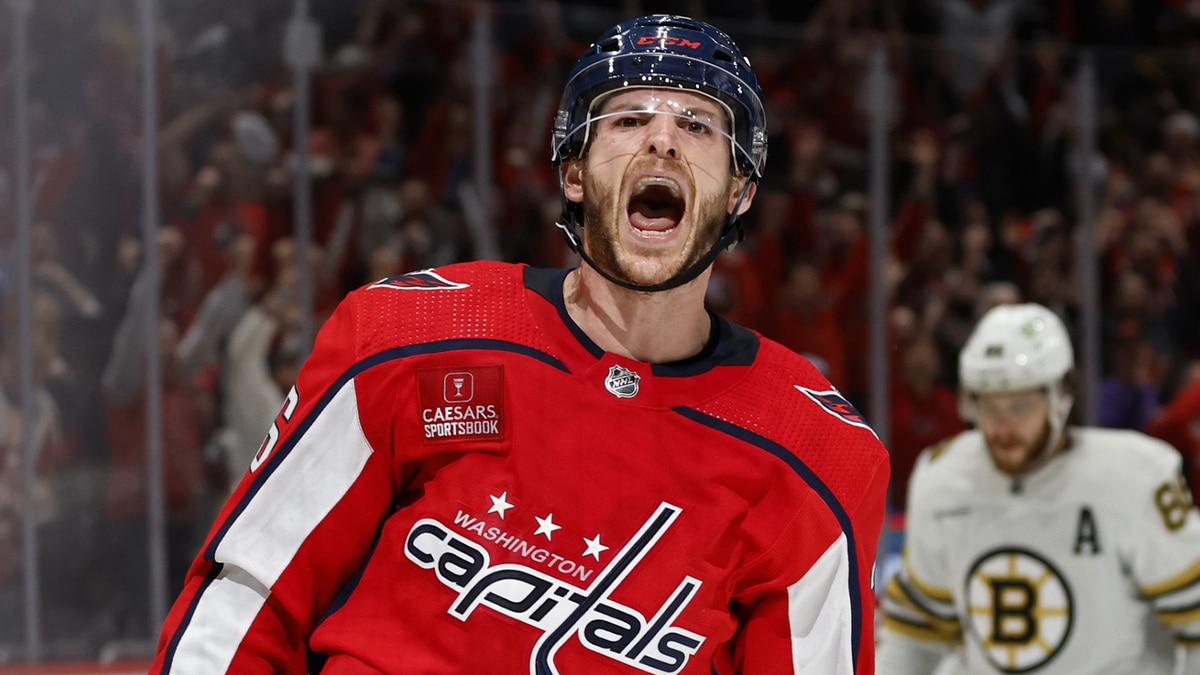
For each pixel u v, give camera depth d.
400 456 2.81
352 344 2.83
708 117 2.87
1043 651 5.82
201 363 8.17
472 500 2.74
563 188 3.00
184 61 8.28
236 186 8.35
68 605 7.88
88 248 8.02
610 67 2.84
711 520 2.76
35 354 7.91
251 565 2.79
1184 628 5.68
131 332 8.05
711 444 2.81
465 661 2.68
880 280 9.30
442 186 9.05
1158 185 10.09
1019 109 9.86
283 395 8.34
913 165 9.58
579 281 2.97
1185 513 5.69
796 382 2.98
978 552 5.91
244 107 8.41
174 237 8.16
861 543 2.95
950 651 6.19
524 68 9.35
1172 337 10.06
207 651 2.79
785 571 2.85
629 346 2.89
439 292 2.90
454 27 9.12
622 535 2.72
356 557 2.85
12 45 7.92
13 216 7.91
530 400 2.78
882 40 9.61
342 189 8.68
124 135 8.12
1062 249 9.88
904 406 9.30
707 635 2.75
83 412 7.97
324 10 8.71
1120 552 5.73
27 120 7.94
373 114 8.85
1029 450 5.75
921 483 6.11
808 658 2.90
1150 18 14.34
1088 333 9.85
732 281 9.30
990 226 9.75
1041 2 14.03
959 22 13.65
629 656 2.70
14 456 7.84
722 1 12.91
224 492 8.19
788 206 9.41
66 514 7.91
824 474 2.88
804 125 9.48
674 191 2.82
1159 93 10.21
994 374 5.61
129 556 8.00
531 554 2.71
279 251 8.45
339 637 2.76
